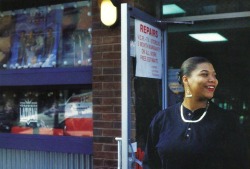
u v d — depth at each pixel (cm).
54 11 553
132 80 396
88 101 524
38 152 537
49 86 553
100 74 466
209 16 472
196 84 268
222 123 264
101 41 466
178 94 479
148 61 433
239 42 468
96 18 470
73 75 502
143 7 461
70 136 509
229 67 472
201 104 270
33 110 563
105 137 461
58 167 522
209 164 260
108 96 460
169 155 267
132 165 372
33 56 557
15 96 579
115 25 454
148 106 431
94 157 468
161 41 471
